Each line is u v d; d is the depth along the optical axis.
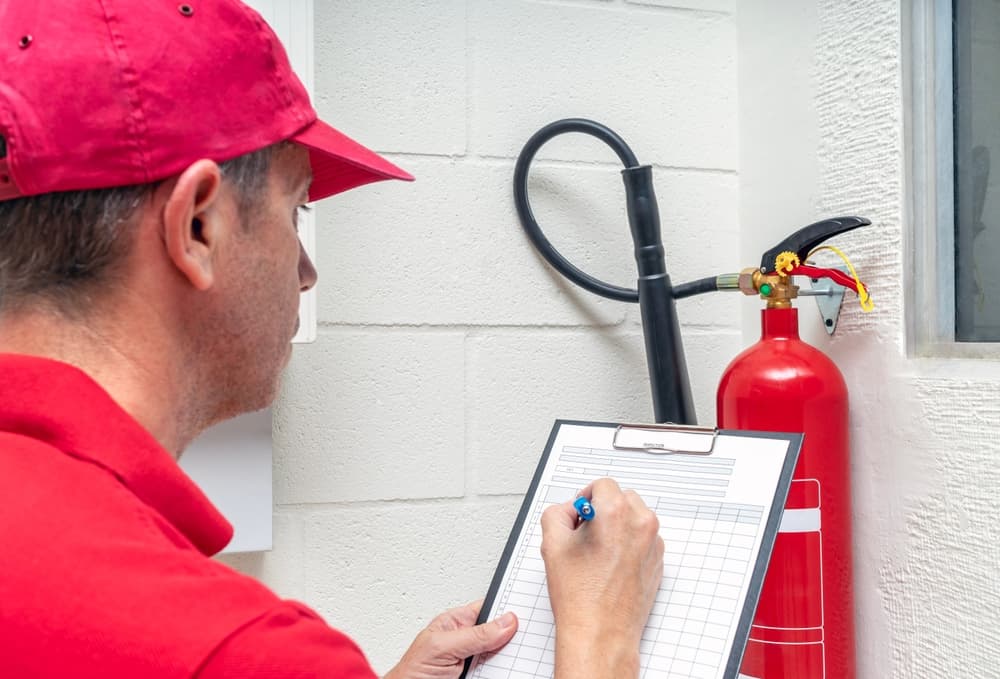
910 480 0.91
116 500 0.46
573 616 0.67
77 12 0.52
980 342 0.87
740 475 0.75
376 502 1.12
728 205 1.24
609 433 0.84
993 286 0.85
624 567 0.69
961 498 0.84
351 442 1.11
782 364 0.94
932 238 0.92
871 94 0.97
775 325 0.98
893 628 0.93
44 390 0.49
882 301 0.95
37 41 0.52
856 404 0.99
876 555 0.96
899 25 0.93
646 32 1.22
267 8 0.97
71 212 0.53
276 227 0.61
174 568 0.45
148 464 0.50
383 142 1.12
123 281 0.54
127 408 0.54
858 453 0.99
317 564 1.10
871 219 0.96
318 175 0.73
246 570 1.08
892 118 0.93
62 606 0.41
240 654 0.42
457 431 1.14
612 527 0.71
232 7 0.57
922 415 0.89
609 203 1.20
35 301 0.53
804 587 0.92
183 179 0.53
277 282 0.61
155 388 0.56
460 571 1.14
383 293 1.12
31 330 0.53
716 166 1.23
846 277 0.95
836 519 0.94
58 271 0.53
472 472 1.14
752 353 0.97
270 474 1.04
